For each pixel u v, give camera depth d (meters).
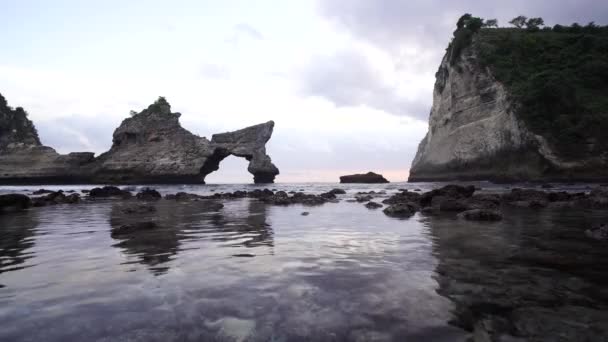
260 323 2.85
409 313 3.02
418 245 6.16
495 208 12.78
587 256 5.14
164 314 3.05
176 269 4.59
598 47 60.56
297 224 9.49
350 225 9.15
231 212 13.29
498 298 3.36
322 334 2.64
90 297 3.49
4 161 76.19
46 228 8.95
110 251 5.84
